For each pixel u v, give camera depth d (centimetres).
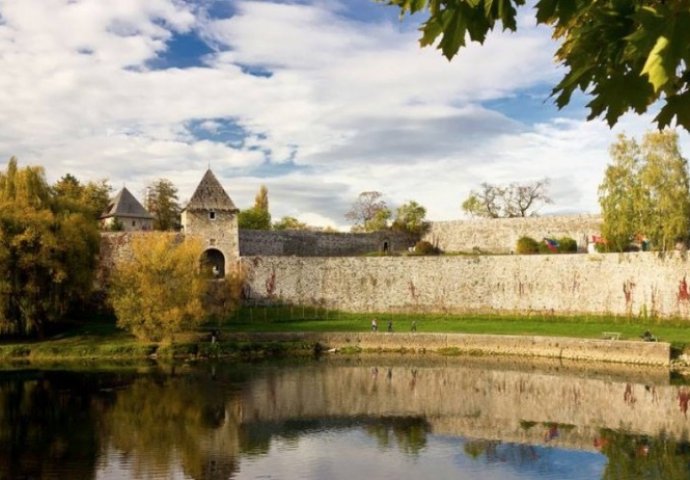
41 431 3175
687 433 3097
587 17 496
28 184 5603
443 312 7119
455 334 5653
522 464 2703
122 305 5334
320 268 7250
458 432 3200
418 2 474
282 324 6556
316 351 5662
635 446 2909
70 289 5397
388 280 7281
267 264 7144
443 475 2597
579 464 2683
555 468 2644
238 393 4041
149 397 3909
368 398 3931
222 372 4712
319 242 8181
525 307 6831
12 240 5106
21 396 3903
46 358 5131
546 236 8212
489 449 2912
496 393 4047
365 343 5744
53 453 2838
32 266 5191
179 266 5431
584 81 429
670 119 392
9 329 5194
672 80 349
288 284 7156
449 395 4009
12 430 3192
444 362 5162
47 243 5194
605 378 4416
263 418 3456
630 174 6000
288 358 5362
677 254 5750
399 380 4462
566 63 487
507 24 455
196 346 5403
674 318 5741
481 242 8500
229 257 7200
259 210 10600
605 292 6338
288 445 2994
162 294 5316
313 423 3372
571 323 6344
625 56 397
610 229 6072
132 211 8806
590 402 3762
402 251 8569
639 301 6044
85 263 5553
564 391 4072
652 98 393
